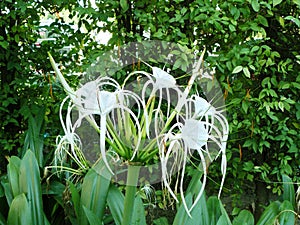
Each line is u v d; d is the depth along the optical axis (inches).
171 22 87.7
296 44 94.0
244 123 87.7
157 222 66.2
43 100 104.3
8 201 63.8
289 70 89.4
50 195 71.2
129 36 87.7
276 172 93.0
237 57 83.4
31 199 60.0
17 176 63.0
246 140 90.7
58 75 40.7
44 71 105.8
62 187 72.1
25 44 106.3
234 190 97.6
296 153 92.0
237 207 99.9
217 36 87.7
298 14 90.7
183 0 84.6
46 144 99.0
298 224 79.4
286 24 92.5
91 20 106.8
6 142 104.7
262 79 93.0
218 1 84.5
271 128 94.3
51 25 103.8
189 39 89.5
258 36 90.9
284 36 93.9
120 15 91.4
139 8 91.0
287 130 89.7
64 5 101.7
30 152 63.0
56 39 105.3
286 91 93.0
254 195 101.9
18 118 111.8
